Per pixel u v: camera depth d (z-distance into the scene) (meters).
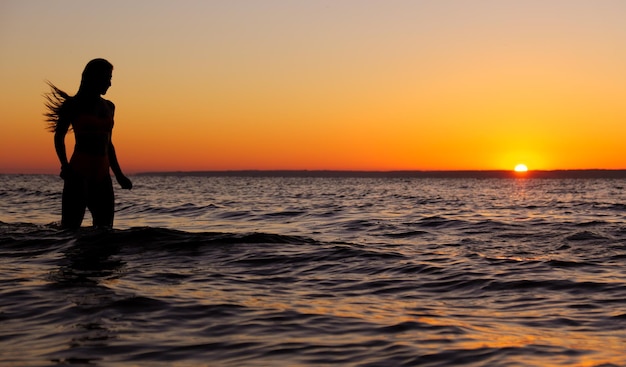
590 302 5.63
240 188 58.16
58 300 5.14
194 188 55.75
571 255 8.38
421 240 10.26
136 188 52.50
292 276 6.65
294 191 47.59
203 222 14.30
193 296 5.46
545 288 6.22
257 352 3.95
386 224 13.40
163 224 13.67
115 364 3.62
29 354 3.76
